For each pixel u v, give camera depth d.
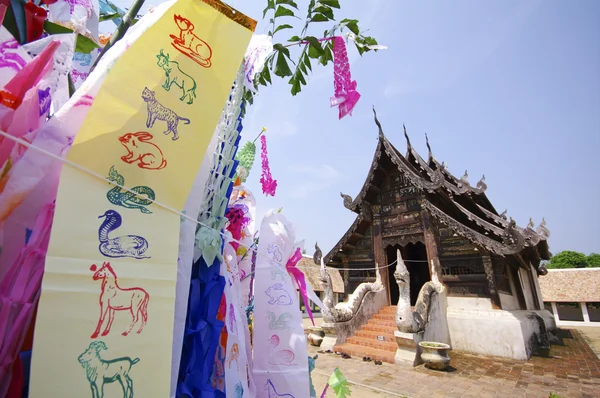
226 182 1.83
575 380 7.75
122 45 1.33
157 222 1.24
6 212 1.08
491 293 10.60
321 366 9.12
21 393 1.03
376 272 13.54
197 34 1.42
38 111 1.25
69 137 1.18
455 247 11.59
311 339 12.16
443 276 11.71
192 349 1.47
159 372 1.09
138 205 1.20
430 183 11.57
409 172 12.27
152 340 1.11
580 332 19.05
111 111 1.18
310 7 2.41
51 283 0.96
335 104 2.44
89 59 2.21
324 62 2.74
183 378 1.43
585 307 23.25
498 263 10.62
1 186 1.09
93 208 1.09
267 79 2.72
